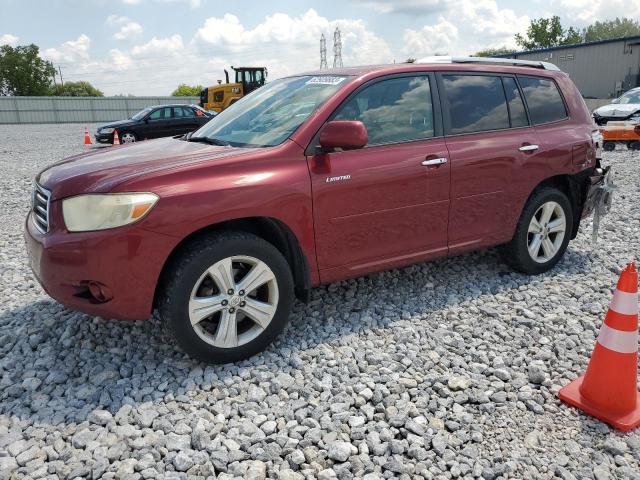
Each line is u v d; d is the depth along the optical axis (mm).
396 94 3984
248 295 3451
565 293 4480
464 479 2467
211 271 3184
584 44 33688
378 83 3914
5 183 10391
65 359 3461
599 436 2771
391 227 3887
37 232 3266
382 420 2877
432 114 4117
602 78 33344
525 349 3588
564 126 4844
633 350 2836
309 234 3527
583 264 5164
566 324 3924
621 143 15141
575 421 2881
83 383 3219
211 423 2816
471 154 4176
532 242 4781
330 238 3631
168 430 2779
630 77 32031
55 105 43750
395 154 3828
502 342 3680
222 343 3303
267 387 3145
